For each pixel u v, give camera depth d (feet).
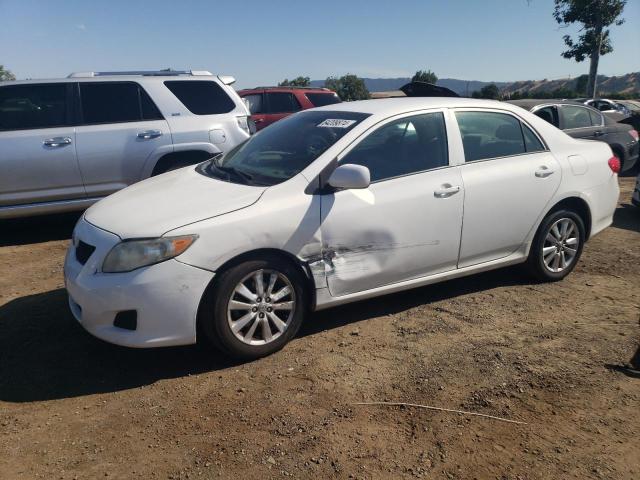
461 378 11.62
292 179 12.73
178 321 11.34
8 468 9.01
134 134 22.81
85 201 22.53
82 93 22.47
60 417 10.39
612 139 32.83
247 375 11.80
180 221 11.48
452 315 14.78
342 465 9.05
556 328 14.01
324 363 12.26
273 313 12.37
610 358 12.46
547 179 16.01
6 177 20.99
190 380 11.64
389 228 13.44
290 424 10.11
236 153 15.62
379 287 13.74
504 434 9.86
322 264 12.72
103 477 8.80
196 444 9.58
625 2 81.30
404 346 13.03
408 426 10.06
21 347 13.08
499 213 15.23
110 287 11.18
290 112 41.96
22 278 17.79
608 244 21.76
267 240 11.93
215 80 25.02
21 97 21.65
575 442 9.66
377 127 13.82
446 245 14.48
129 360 12.48
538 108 30.78
